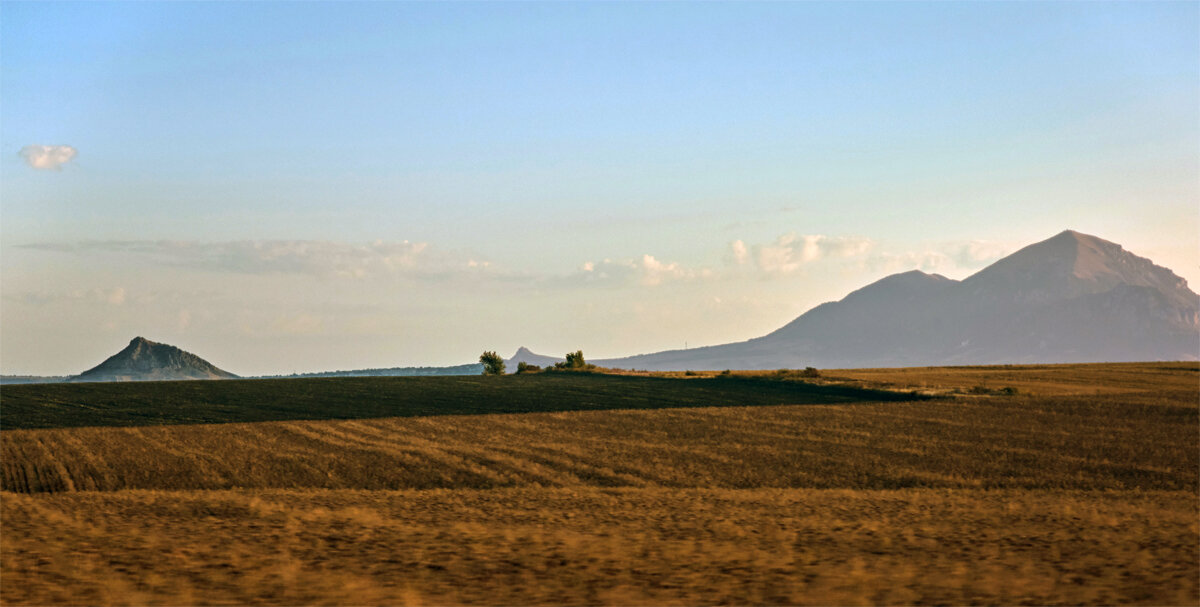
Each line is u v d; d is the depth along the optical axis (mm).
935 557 17141
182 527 20141
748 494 33188
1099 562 16422
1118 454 51688
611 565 15594
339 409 82625
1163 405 76625
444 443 57312
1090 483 42000
